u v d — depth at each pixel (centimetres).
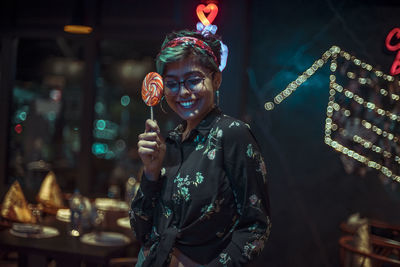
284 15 356
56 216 300
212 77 117
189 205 107
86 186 405
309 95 354
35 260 229
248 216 104
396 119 341
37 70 464
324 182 352
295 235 356
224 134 107
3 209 249
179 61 110
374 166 345
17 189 256
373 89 344
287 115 357
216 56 116
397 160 342
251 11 361
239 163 105
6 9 411
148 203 117
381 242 273
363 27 344
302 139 355
